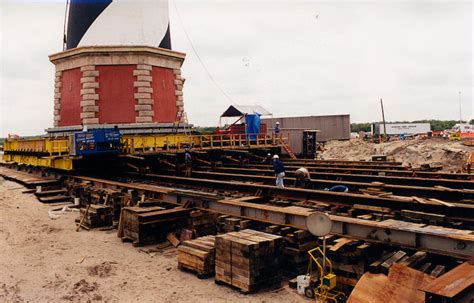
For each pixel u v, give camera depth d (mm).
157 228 10875
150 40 26078
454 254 6676
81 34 25688
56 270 8797
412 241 7141
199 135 24844
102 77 25031
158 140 22234
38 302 7164
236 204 10344
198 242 8844
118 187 15094
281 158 29141
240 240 7621
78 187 16688
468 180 15695
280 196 12672
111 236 11656
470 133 69188
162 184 16859
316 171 21250
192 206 11641
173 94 27359
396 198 10812
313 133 34562
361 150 41625
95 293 7539
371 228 7648
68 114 26016
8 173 26125
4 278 8305
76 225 13016
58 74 26719
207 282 8008
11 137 29188
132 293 7523
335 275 7016
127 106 25172
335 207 10805
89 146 18344
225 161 25484
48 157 19719
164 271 8688
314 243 8391
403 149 38875
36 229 12414
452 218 9492
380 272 6520
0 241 10977
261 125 31141
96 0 25328
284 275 8250
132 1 25688
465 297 4938
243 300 7090
